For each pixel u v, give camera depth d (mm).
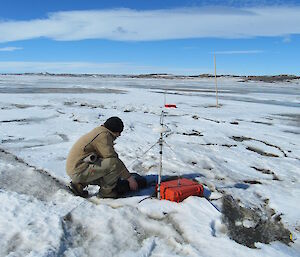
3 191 4387
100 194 4371
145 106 15125
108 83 42250
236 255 3186
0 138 7734
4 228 3404
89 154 4211
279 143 8523
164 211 4000
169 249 3256
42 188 4688
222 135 9258
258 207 4410
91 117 11156
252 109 15797
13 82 37875
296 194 4930
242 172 5965
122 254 3133
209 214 3975
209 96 23219
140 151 6773
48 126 9445
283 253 3301
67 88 27594
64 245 3193
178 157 6488
